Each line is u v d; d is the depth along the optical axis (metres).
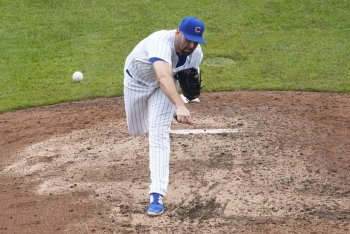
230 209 23.22
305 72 41.03
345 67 41.59
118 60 44.34
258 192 24.28
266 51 45.06
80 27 50.19
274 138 29.22
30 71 43.00
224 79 40.34
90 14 52.41
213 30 49.12
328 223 21.97
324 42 46.25
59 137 31.36
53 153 29.42
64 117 34.56
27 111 36.56
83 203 24.47
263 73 41.22
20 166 28.45
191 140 29.34
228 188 24.66
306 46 45.62
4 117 35.72
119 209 23.80
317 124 31.19
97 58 44.75
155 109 23.06
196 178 25.61
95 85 40.25
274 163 26.66
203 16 51.50
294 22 50.12
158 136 22.98
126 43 47.19
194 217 22.91
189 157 27.58
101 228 22.56
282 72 41.19
